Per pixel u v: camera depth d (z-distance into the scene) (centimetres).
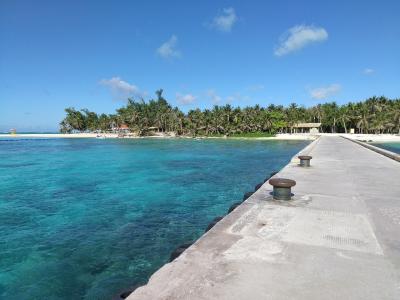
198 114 10669
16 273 802
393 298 329
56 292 711
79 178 2325
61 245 990
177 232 1113
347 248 459
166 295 331
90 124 13762
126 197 1675
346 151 2262
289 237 503
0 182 2178
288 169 1293
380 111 8800
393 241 487
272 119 10119
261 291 342
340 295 334
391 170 1266
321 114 10212
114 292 708
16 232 1117
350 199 761
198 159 3666
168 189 1891
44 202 1572
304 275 378
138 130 11262
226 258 424
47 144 7556
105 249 958
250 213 636
